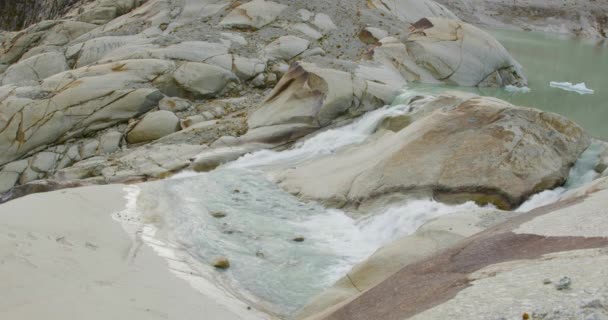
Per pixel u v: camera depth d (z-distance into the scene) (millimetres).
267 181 10164
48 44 19469
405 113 11438
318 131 12094
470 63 15320
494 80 15469
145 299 5434
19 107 13406
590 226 3977
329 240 7766
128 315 4961
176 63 15062
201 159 11305
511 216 6551
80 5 29016
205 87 14719
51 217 7582
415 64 15156
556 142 8609
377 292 4336
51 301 5027
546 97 14242
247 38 16969
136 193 9406
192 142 12320
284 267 6930
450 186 8305
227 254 7238
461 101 10930
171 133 13117
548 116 8875
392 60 15312
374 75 14133
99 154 12820
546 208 5145
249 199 9234
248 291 6324
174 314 5203
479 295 3174
